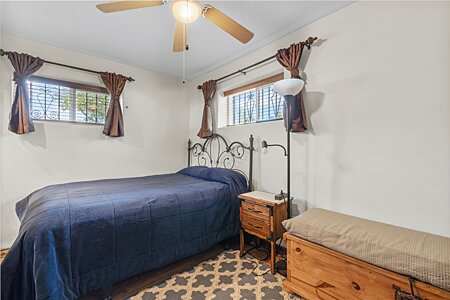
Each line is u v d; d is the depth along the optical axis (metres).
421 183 1.48
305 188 2.12
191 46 2.59
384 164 1.64
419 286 1.05
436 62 1.42
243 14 1.97
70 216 1.39
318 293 1.44
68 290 1.29
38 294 1.15
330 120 1.94
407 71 1.53
